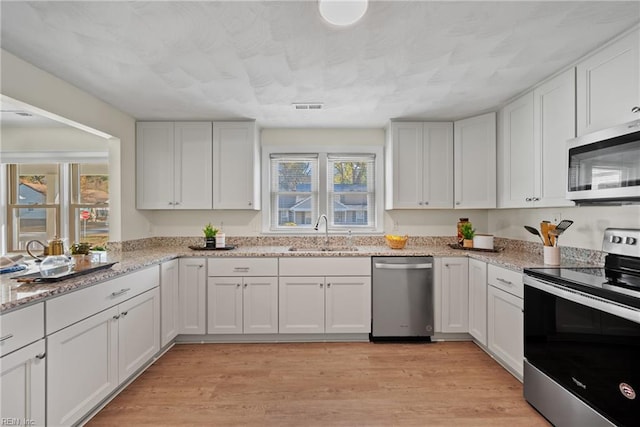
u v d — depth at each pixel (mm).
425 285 2941
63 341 1599
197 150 3258
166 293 2715
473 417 1877
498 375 2357
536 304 1903
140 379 2309
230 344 2945
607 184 1669
